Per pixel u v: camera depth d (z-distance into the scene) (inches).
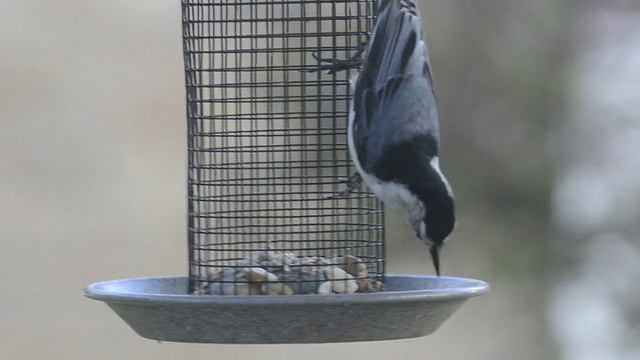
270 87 341.7
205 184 335.6
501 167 536.4
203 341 269.4
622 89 541.0
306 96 339.6
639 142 540.1
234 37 331.3
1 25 745.6
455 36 534.3
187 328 267.3
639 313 537.3
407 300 256.4
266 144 346.0
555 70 538.3
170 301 257.0
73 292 640.4
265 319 261.3
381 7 319.9
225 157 342.0
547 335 548.1
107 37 751.7
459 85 534.6
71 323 625.9
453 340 565.6
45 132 717.9
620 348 537.3
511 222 543.8
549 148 538.3
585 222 542.9
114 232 668.7
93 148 713.0
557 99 537.0
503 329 556.7
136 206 682.8
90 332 625.6
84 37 752.3
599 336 541.0
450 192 312.8
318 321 262.4
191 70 336.2
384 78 315.6
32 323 621.9
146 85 736.3
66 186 698.2
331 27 356.5
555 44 538.3
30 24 750.5
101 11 757.3
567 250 543.2
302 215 349.1
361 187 343.9
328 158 357.1
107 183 698.2
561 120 538.9
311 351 605.3
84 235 669.3
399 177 313.0
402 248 546.0
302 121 341.7
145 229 669.9
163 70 743.1
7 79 733.9
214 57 349.7
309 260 316.5
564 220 543.8
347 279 312.2
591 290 544.7
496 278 545.3
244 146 340.5
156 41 751.1
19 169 703.7
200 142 337.1
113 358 611.2
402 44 316.5
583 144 538.9
